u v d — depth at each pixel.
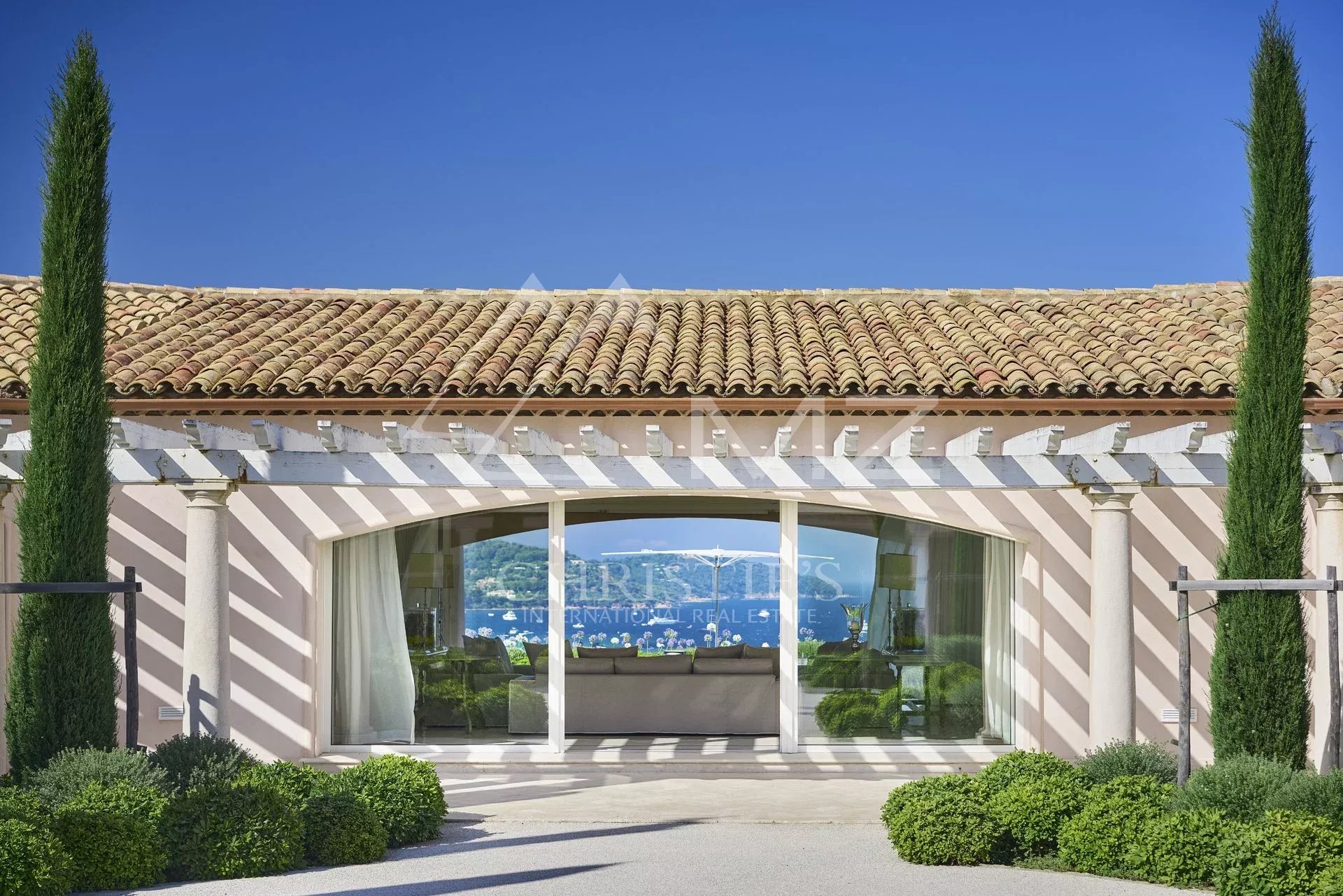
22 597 10.61
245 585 14.43
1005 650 14.66
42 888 7.90
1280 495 10.55
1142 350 15.12
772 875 9.05
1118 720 11.77
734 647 14.87
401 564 14.84
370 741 14.67
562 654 14.62
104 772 9.64
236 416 14.23
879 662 14.63
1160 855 8.76
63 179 10.89
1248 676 10.42
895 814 9.95
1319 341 15.32
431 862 9.52
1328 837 8.10
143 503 14.40
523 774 14.05
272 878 8.94
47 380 10.75
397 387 13.84
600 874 9.05
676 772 14.09
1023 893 8.45
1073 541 14.38
